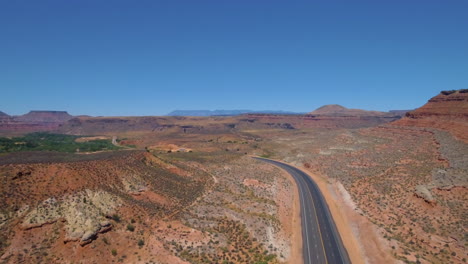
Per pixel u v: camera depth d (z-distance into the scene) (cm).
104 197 5516
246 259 4931
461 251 4953
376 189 8181
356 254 5412
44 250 4228
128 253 4578
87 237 4431
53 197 5025
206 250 4988
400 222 6275
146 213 5672
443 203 6469
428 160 9412
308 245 5734
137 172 7181
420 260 4903
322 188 9588
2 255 4003
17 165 5522
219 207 6825
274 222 6481
